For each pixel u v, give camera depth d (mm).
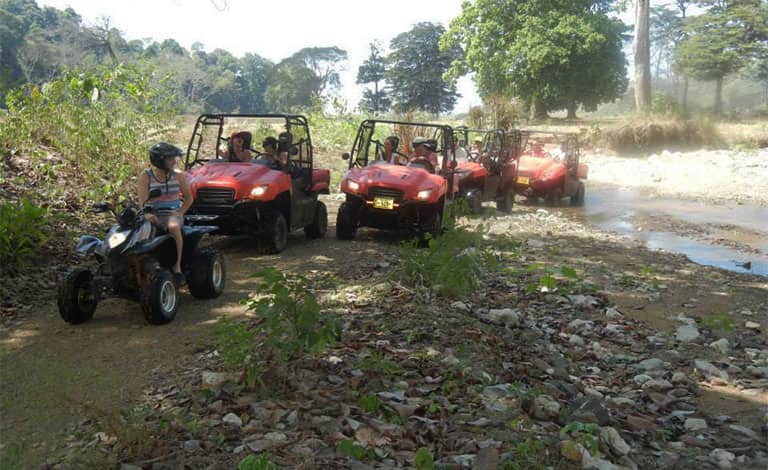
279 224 10203
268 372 5195
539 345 6609
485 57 50562
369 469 3988
